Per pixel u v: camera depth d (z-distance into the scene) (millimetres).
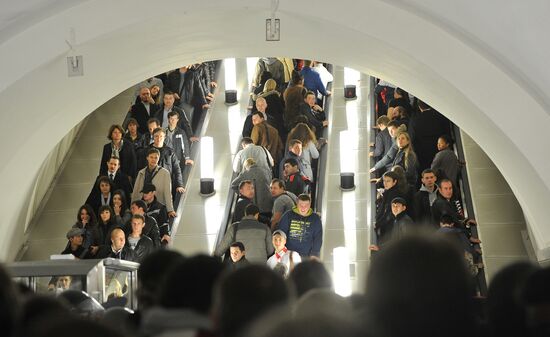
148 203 19234
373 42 12578
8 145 12781
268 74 25250
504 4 11125
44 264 9281
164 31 12781
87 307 6602
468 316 2832
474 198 20609
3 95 11953
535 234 12703
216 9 12102
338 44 13406
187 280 4152
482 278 17531
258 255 17016
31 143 13266
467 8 11344
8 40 11695
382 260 2863
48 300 4266
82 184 22391
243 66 27094
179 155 21984
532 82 11312
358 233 20125
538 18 10977
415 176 20188
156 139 20859
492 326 4051
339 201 21234
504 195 20656
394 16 11633
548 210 12164
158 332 4035
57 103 12898
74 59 11969
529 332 3900
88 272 9234
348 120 24391
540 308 3699
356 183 21875
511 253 18969
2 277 3664
